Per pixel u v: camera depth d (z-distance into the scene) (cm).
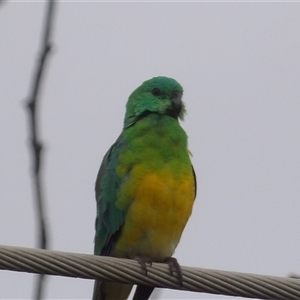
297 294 1004
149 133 1320
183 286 1043
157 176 1253
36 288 854
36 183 781
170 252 1287
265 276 1016
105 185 1321
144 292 1258
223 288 1023
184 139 1344
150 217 1248
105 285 1318
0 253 944
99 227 1349
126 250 1296
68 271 987
